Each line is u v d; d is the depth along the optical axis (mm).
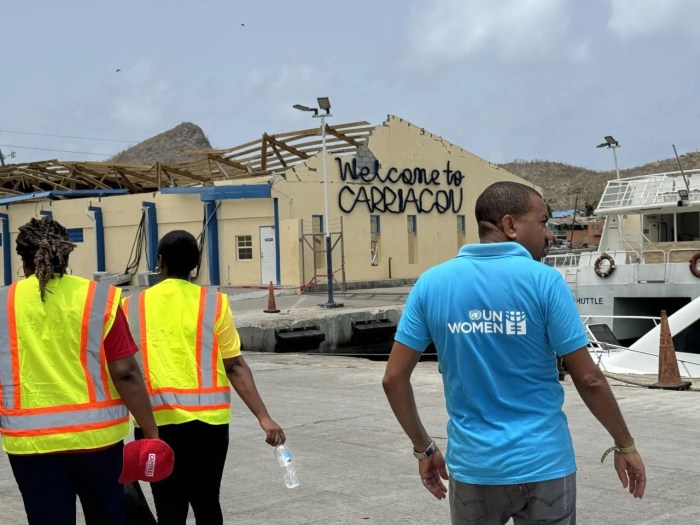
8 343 3680
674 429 8609
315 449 8148
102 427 3717
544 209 3281
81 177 38469
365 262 34438
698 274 18781
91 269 36500
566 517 2994
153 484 4508
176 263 4684
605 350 15266
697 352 14555
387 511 6051
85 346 3705
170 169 37469
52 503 3662
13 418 3660
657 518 5660
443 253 37906
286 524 5816
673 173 21703
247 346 21078
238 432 9094
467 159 39031
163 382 4469
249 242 32531
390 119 35594
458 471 3045
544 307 2980
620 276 19797
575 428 8695
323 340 22891
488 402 3006
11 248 39438
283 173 31812
